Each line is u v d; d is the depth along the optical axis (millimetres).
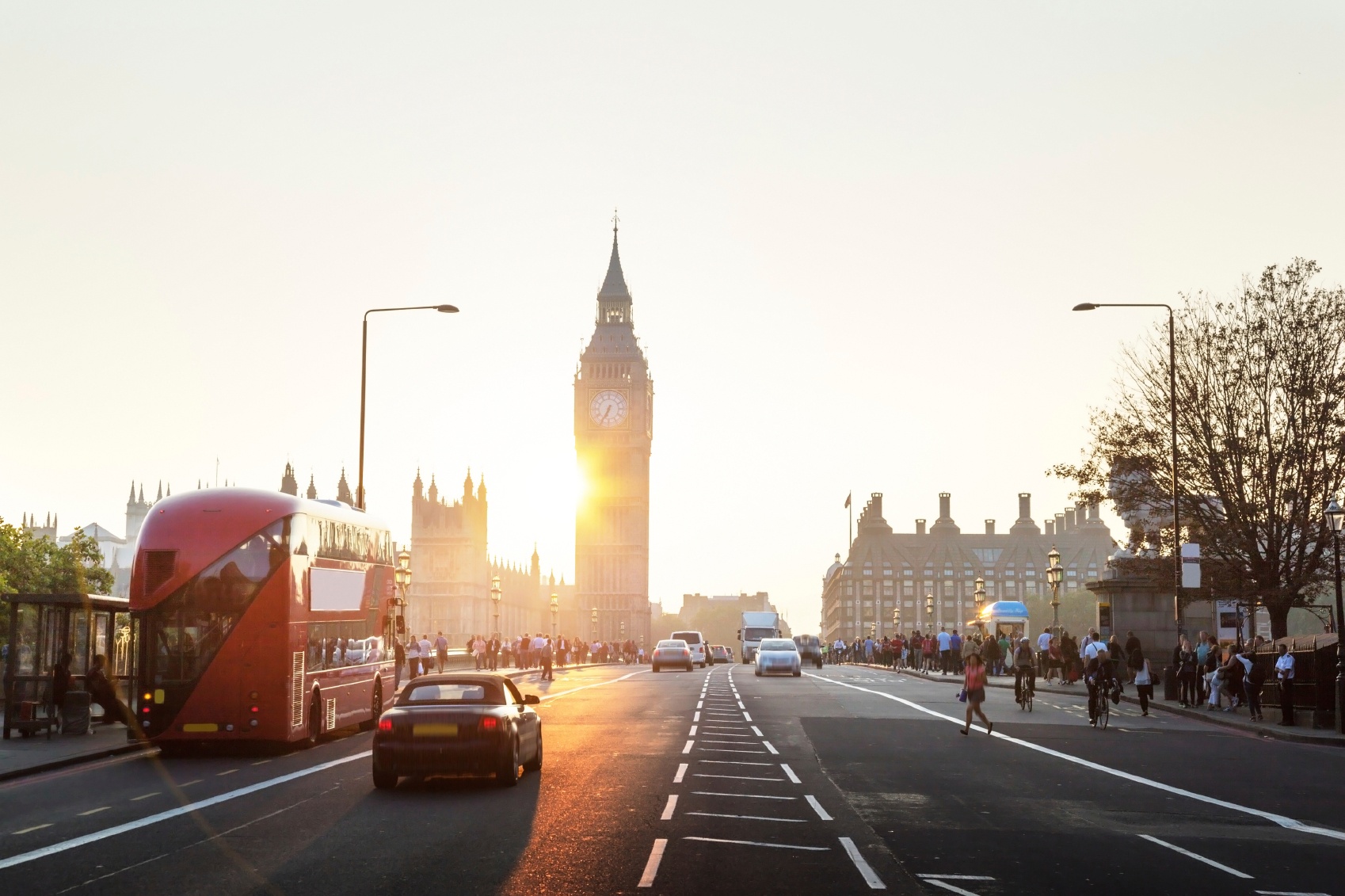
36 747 25766
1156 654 50062
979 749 25750
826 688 51562
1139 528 47281
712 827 15125
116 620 35656
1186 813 16922
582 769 21344
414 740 18297
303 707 25000
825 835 14688
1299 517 43469
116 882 11812
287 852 13383
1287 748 27375
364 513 31500
